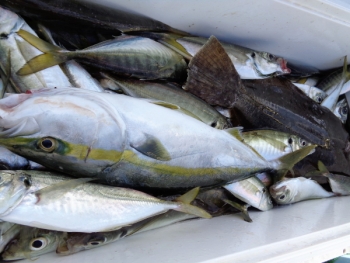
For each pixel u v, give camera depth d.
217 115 0.58
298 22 0.60
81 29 0.50
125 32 0.51
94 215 0.42
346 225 0.54
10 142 0.37
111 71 0.49
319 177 0.75
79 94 0.39
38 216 0.39
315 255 0.47
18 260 0.44
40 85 0.46
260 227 0.53
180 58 0.55
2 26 0.43
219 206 0.60
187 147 0.46
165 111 0.45
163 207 0.45
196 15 0.55
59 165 0.40
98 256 0.43
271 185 0.65
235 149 0.51
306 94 0.77
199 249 0.44
